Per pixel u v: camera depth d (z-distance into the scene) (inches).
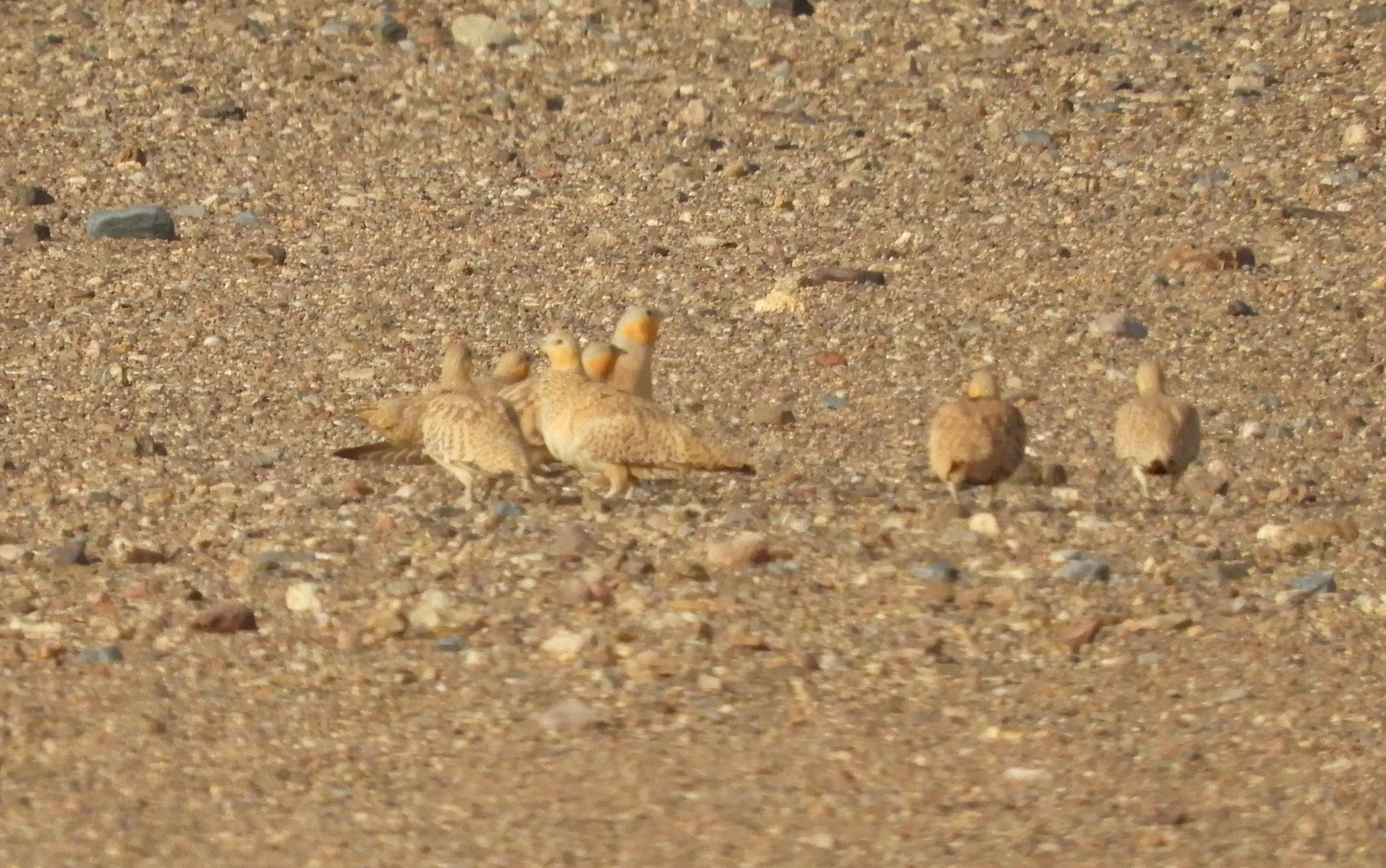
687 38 2817.4
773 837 867.4
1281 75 2687.0
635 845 858.8
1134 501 1389.0
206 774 930.1
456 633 1096.8
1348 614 1150.3
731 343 1852.9
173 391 1697.8
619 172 2401.6
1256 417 1663.4
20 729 975.6
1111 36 2837.1
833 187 2346.2
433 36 2792.8
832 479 1445.6
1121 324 1887.3
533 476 1337.4
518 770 933.8
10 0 2896.2
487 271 2079.2
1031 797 915.4
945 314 1948.8
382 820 884.6
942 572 1200.8
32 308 1939.0
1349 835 873.5
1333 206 2256.4
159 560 1221.7
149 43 2760.8
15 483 1412.4
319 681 1037.2
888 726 989.2
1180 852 856.9
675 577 1178.6
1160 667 1072.8
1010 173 2385.6
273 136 2491.4
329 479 1421.0
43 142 2449.6
